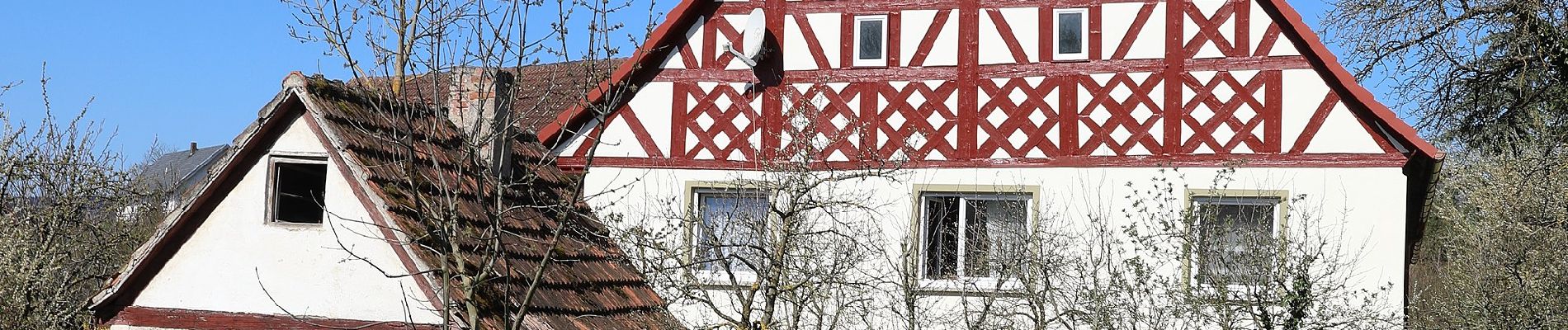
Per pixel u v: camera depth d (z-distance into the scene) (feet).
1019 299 44.98
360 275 38.14
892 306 44.88
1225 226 44.88
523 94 38.96
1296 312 41.42
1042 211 48.88
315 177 44.09
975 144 49.73
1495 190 63.21
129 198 57.16
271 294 39.01
